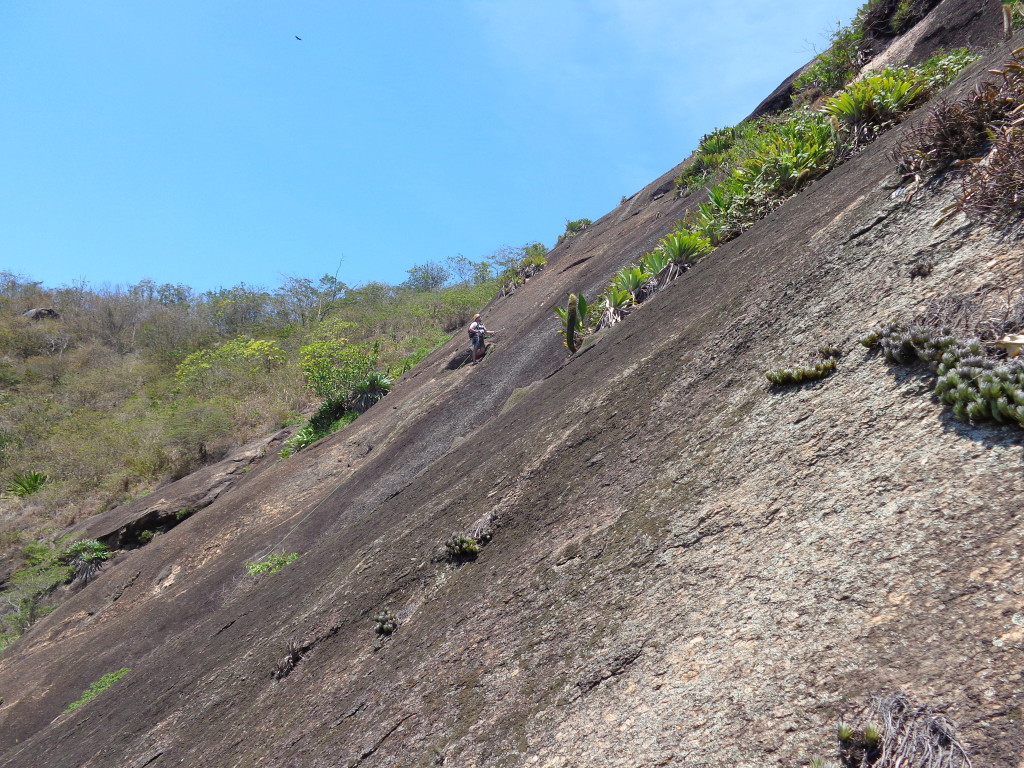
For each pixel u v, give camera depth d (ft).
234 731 14.46
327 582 18.17
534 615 10.07
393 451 37.55
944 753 4.74
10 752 28.32
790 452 9.00
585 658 8.36
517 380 34.73
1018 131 9.95
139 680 24.30
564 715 7.76
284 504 43.52
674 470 10.84
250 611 22.43
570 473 13.52
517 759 7.62
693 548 8.74
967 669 5.10
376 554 16.99
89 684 33.78
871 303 10.57
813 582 6.86
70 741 23.30
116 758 17.87
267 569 33.63
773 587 7.19
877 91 20.92
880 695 5.35
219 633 22.71
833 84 38.45
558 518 12.41
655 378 14.49
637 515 10.44
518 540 12.77
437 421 37.14
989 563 5.70
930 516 6.55
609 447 13.38
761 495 8.68
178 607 36.06
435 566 14.32
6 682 39.22
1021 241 8.97
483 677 9.58
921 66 23.56
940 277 9.73
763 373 11.37
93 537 57.11
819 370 10.00
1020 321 7.73
